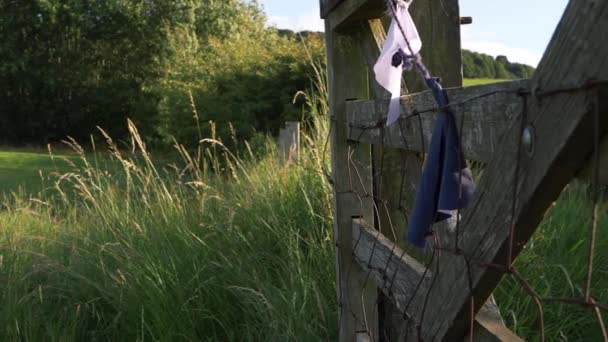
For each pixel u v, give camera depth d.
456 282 1.73
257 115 16.78
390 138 2.32
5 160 20.52
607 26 1.09
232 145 16.14
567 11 1.19
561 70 1.21
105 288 4.22
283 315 3.54
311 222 4.55
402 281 2.26
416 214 1.78
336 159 3.08
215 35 32.94
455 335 1.83
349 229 3.09
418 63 1.90
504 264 1.50
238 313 3.94
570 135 1.19
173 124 17.14
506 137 1.41
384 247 2.52
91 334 4.05
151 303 3.87
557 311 3.36
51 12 33.00
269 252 4.45
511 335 1.61
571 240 3.97
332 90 3.08
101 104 35.62
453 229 1.81
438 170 1.73
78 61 35.25
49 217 6.33
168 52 32.28
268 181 5.34
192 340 3.71
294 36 18.70
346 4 2.65
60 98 35.69
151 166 5.79
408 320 2.19
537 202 1.34
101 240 4.99
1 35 33.75
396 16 2.01
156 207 5.24
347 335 3.16
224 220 4.86
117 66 35.69
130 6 33.31
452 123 1.69
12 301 4.21
